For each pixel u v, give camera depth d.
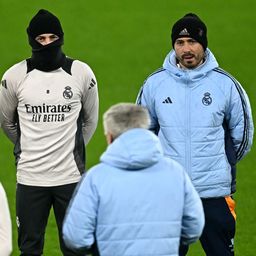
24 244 32.28
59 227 32.31
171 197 25.38
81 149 32.09
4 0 93.06
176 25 31.62
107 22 87.88
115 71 74.00
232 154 32.22
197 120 31.52
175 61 32.09
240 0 94.50
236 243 40.56
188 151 31.52
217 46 81.12
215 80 31.80
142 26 86.75
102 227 25.16
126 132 25.27
